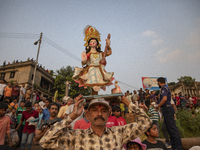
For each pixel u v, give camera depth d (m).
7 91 11.69
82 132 2.18
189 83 33.38
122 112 8.27
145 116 2.37
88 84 3.55
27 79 27.02
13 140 6.05
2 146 2.95
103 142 2.08
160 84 4.71
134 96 12.38
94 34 4.44
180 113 10.07
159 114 7.00
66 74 30.86
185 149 5.43
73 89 28.77
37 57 20.38
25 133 5.91
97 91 3.56
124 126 2.41
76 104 2.21
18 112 7.40
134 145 2.99
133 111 2.45
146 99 13.76
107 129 2.25
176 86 35.22
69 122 2.08
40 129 3.95
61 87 29.25
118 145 2.12
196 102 16.38
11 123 6.84
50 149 1.98
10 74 28.38
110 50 4.25
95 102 2.16
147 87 22.42
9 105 9.30
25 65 28.22
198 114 11.48
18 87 12.43
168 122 4.26
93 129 2.21
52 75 35.94
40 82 30.77
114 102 2.87
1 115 5.23
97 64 3.91
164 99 4.27
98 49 4.31
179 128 8.38
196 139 5.62
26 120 5.93
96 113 2.18
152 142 3.82
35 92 14.70
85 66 4.08
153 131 3.76
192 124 9.24
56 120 3.80
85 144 2.06
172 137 4.19
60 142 2.04
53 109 4.16
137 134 2.32
